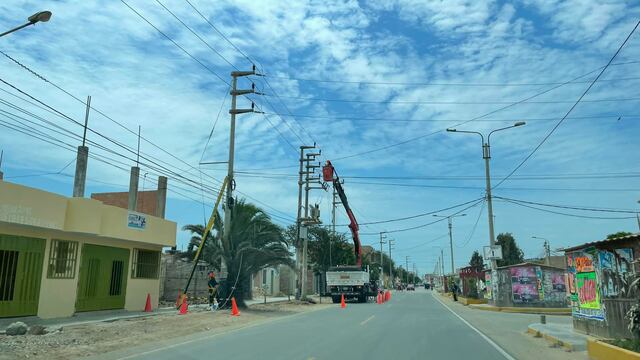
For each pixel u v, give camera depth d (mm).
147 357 11828
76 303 20891
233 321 21672
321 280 52688
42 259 19094
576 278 17984
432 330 19016
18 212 16984
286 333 17234
